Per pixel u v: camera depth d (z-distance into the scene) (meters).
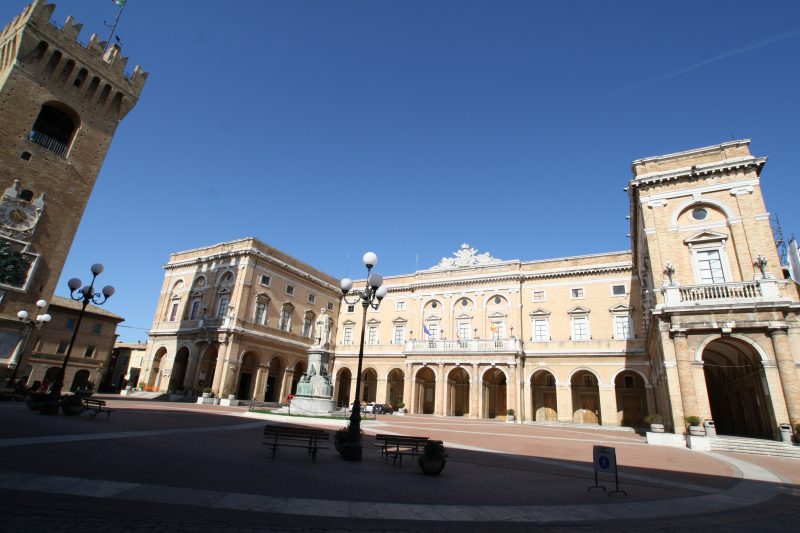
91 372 56.66
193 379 45.19
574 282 47.50
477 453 16.59
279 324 50.81
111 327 59.84
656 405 39.75
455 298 52.75
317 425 23.83
